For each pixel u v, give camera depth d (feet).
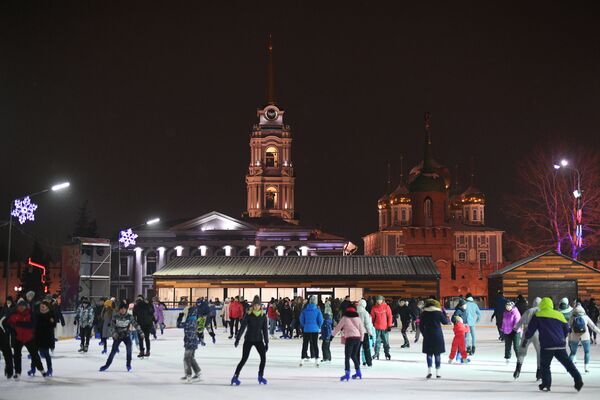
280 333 166.20
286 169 513.86
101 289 194.80
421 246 318.65
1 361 92.22
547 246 309.42
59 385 68.95
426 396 60.80
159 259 400.26
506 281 211.41
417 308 132.26
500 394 62.13
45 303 76.33
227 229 403.34
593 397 60.29
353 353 73.61
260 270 241.76
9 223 164.76
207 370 83.76
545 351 63.16
